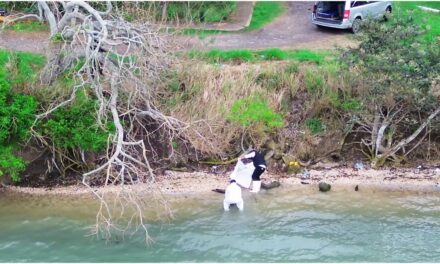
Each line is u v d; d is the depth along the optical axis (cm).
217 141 1492
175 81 1523
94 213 1311
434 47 1460
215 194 1397
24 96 1366
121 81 1232
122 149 1209
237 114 1476
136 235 1233
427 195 1409
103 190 1359
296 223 1283
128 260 1145
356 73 1527
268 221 1290
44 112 1379
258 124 1519
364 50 1452
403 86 1443
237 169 1330
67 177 1459
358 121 1535
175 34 1541
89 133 1392
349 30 2067
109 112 1395
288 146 1545
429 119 1485
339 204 1362
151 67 1339
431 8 2253
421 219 1305
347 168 1534
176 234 1238
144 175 1440
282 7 2342
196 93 1535
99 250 1179
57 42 1366
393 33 1423
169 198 1373
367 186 1446
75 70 1387
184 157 1514
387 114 1524
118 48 1552
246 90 1555
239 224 1277
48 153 1455
